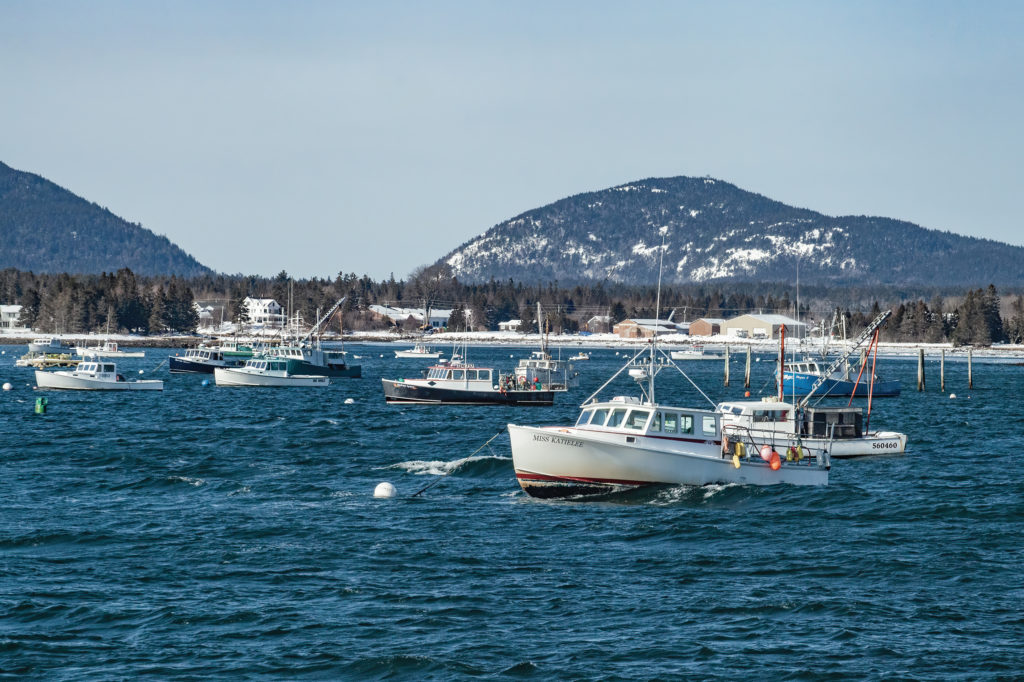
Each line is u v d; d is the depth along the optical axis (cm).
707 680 6825
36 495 12525
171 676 6881
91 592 8506
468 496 12525
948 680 6831
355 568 9250
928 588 8744
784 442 14175
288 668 7025
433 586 8744
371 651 7306
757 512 11544
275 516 11306
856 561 9550
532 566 9344
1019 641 7506
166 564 9338
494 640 7519
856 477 14525
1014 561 9594
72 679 6812
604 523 10988
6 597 8338
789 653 7281
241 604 8262
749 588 8731
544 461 12062
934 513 11631
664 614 8069
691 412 12319
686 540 10294
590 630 7725
